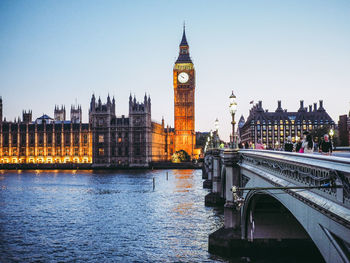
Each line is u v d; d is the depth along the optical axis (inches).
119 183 4384.8
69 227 1940.2
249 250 1172.5
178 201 2760.8
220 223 1924.2
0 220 2142.0
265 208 1149.7
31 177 5600.4
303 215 573.3
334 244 456.1
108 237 1710.1
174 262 1312.7
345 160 403.5
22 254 1465.3
